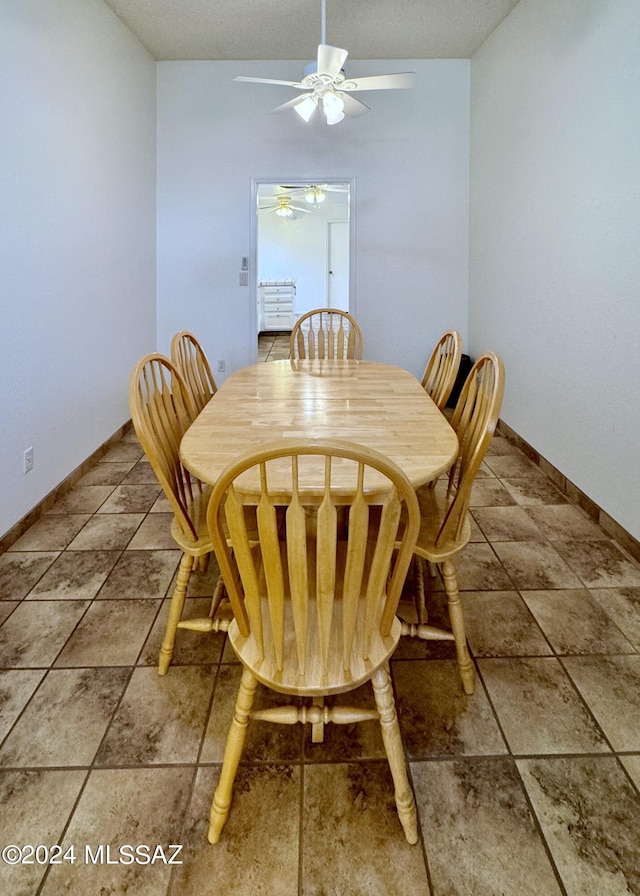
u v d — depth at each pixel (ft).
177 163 15.55
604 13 8.24
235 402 6.73
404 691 5.24
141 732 4.79
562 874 3.65
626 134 7.74
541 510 9.19
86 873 3.67
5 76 7.78
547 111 10.41
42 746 4.63
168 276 16.10
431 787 4.25
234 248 15.99
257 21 12.59
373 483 4.07
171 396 6.48
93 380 11.39
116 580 7.14
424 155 15.51
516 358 12.39
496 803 4.13
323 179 15.62
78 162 10.45
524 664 5.58
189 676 5.46
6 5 7.77
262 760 4.53
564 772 4.38
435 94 15.19
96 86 11.27
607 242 8.32
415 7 11.93
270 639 3.96
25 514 8.54
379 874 3.66
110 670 5.53
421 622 6.09
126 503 9.61
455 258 16.01
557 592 6.81
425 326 16.37
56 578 7.18
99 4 11.35
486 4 11.82
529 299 11.53
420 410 6.34
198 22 12.65
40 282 8.96
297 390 7.44
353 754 4.59
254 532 5.43
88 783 4.30
